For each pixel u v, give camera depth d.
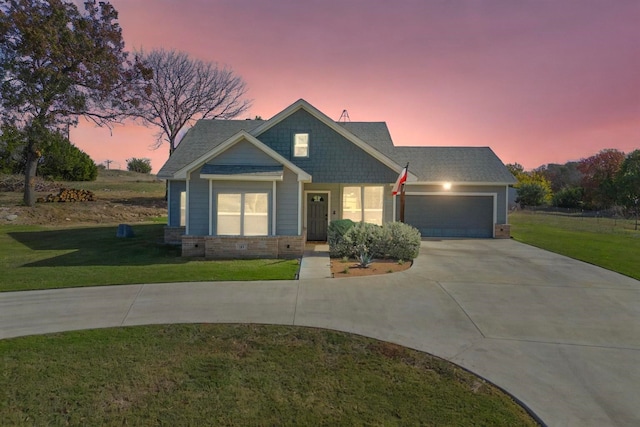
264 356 5.02
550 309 6.97
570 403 3.96
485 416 3.73
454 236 18.28
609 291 8.14
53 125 23.72
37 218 21.72
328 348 5.28
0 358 4.85
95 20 25.52
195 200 12.41
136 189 37.56
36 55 22.11
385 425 3.59
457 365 4.79
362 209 16.02
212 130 17.70
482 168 18.67
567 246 14.87
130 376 4.45
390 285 8.49
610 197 35.19
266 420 3.66
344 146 15.01
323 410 3.82
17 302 7.09
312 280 8.88
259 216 12.25
